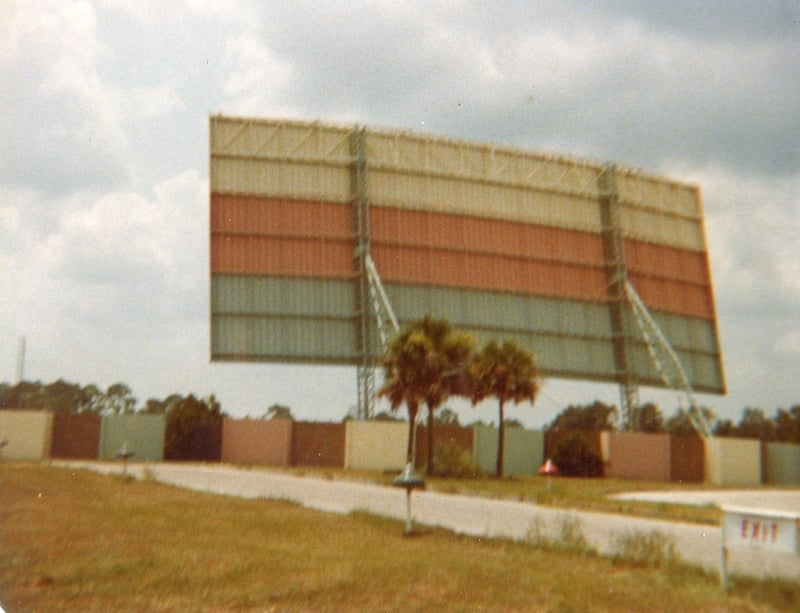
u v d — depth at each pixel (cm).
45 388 7956
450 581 1152
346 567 1212
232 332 5084
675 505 2923
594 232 5891
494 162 5694
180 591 1047
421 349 4159
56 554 1273
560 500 2883
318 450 5019
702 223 6209
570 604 1020
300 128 5334
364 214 5306
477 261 5566
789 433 5938
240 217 5184
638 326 5828
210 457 5147
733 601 1054
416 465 4831
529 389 4584
